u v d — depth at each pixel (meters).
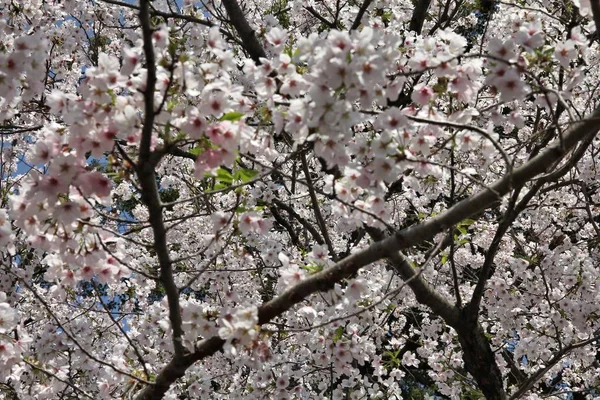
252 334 2.45
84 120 2.16
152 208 2.27
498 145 2.22
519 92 2.34
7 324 2.82
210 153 2.29
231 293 3.51
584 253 5.48
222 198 6.05
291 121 2.21
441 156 3.40
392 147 2.31
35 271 6.04
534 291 4.85
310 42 2.38
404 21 6.41
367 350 3.86
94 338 5.08
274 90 2.54
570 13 3.72
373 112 2.37
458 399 5.79
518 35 2.49
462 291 6.00
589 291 4.61
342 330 3.58
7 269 2.77
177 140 2.16
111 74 2.14
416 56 2.68
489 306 5.19
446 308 4.05
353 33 2.09
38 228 2.38
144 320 4.46
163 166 6.64
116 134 2.22
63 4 5.95
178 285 6.00
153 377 3.38
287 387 4.67
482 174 5.18
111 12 6.61
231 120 2.26
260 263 5.78
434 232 2.56
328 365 4.24
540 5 5.06
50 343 3.84
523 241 6.01
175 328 2.57
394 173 2.35
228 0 4.60
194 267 5.98
